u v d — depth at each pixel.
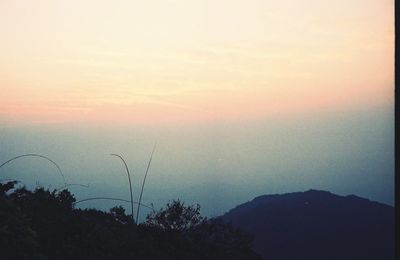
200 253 13.20
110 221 12.48
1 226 8.62
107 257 10.24
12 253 8.30
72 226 10.59
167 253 12.23
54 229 10.19
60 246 9.57
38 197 11.16
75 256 9.59
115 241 11.04
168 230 13.66
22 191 11.12
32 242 8.77
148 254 11.45
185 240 13.55
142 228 13.27
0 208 9.17
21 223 9.05
